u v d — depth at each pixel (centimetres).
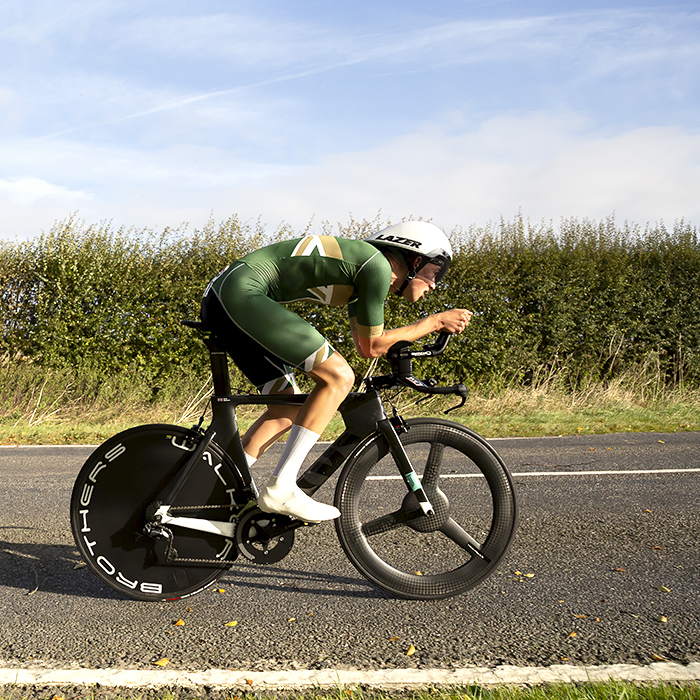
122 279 1001
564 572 312
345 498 279
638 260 1160
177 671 219
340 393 258
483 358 1023
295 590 293
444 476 471
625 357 1107
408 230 274
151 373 991
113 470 274
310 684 210
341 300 270
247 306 253
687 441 698
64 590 292
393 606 274
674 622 254
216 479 277
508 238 1136
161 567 276
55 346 977
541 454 631
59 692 207
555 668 218
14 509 432
